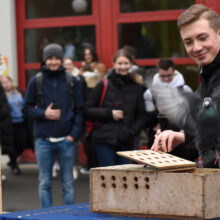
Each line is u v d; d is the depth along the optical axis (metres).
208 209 2.97
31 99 7.56
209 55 3.59
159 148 3.62
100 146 7.50
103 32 12.95
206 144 3.51
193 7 3.63
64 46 13.21
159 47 12.54
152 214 3.09
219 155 3.49
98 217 3.13
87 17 13.05
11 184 11.12
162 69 7.12
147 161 3.18
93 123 7.61
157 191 3.07
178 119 3.45
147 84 3.46
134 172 3.14
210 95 3.59
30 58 13.50
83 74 10.95
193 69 11.99
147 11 12.62
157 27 12.55
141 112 7.56
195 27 3.56
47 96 7.52
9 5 13.19
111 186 3.22
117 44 12.87
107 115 7.47
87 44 13.06
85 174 12.07
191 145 3.77
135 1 12.72
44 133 7.45
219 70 3.58
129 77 7.58
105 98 7.58
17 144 11.99
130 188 3.16
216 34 3.60
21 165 13.60
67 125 7.50
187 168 3.23
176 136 3.58
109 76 7.64
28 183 11.18
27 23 13.41
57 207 3.61
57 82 7.56
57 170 12.66
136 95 7.58
